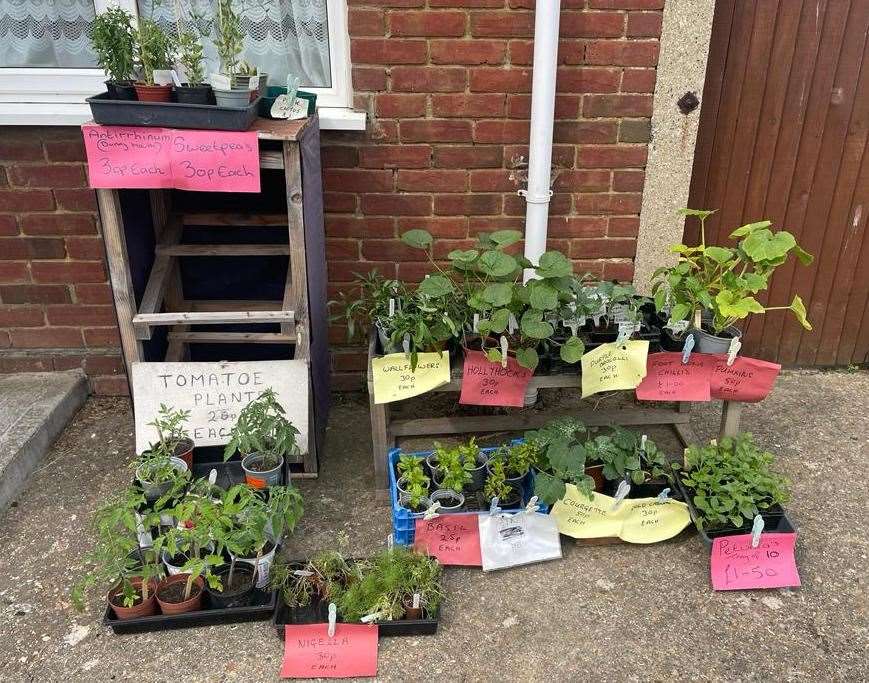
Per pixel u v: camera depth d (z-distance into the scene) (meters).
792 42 3.07
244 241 3.11
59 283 3.14
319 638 2.04
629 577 2.35
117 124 2.25
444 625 2.16
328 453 2.98
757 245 2.41
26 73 2.86
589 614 2.21
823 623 2.18
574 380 2.63
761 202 3.36
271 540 2.28
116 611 2.09
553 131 3.00
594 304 2.60
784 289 3.54
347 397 3.39
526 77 2.90
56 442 3.01
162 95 2.30
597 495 2.37
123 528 2.46
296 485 2.77
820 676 2.01
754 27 3.04
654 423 3.02
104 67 2.36
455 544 2.35
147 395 2.62
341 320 3.28
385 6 2.77
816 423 3.20
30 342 3.24
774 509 2.41
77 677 1.99
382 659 2.05
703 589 2.30
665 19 2.85
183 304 3.07
